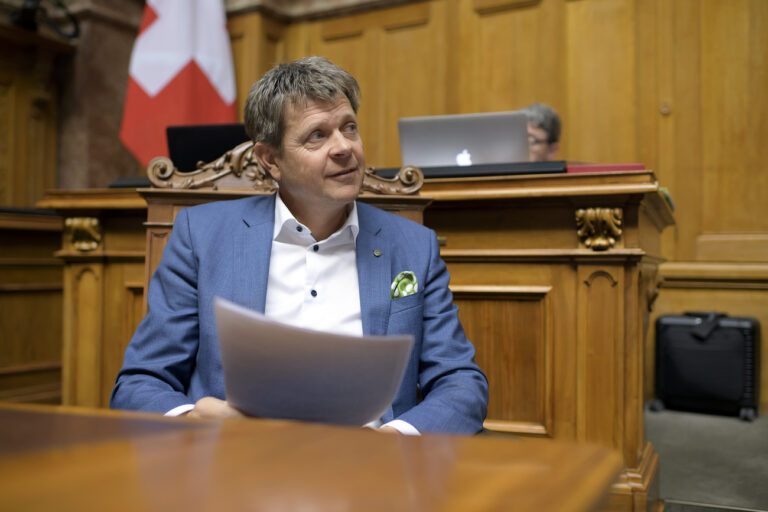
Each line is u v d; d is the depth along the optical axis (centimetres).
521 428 195
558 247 197
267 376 79
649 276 219
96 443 41
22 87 492
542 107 321
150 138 448
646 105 404
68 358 224
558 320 194
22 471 34
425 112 472
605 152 414
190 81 459
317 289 125
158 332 122
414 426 107
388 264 128
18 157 489
